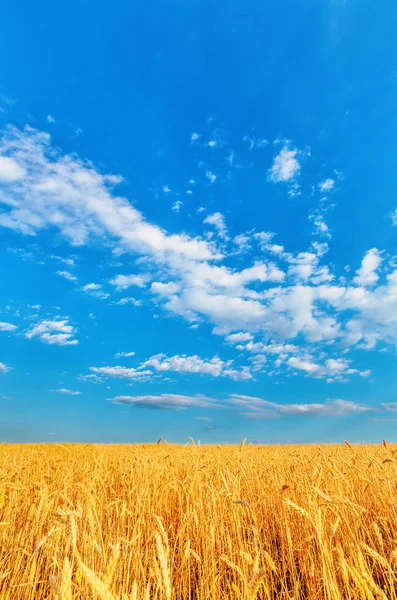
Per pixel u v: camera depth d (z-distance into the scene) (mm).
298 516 5375
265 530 5688
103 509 5676
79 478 7875
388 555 4293
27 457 11164
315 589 3877
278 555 5254
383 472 6863
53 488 6961
